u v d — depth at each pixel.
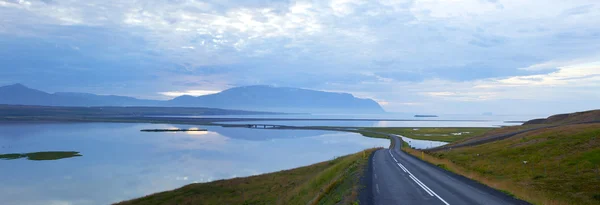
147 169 75.75
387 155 61.75
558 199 25.75
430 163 45.78
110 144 129.62
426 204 19.11
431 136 153.75
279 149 114.50
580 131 57.34
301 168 63.75
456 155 61.38
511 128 115.38
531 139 61.81
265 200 39.69
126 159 91.06
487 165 46.38
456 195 21.84
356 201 19.98
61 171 74.06
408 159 52.66
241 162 85.38
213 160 88.94
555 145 50.00
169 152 105.69
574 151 43.81
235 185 50.72
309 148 117.62
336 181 31.03
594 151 41.28
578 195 26.98
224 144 131.25
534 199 20.39
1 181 64.19
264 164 82.25
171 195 46.94
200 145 127.06
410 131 195.25
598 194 26.42
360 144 131.25
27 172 73.06
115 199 51.41
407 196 21.55
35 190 57.25
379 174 33.28
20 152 105.62
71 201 50.66
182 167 78.31
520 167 41.47
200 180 64.25
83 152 105.38
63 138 154.12
